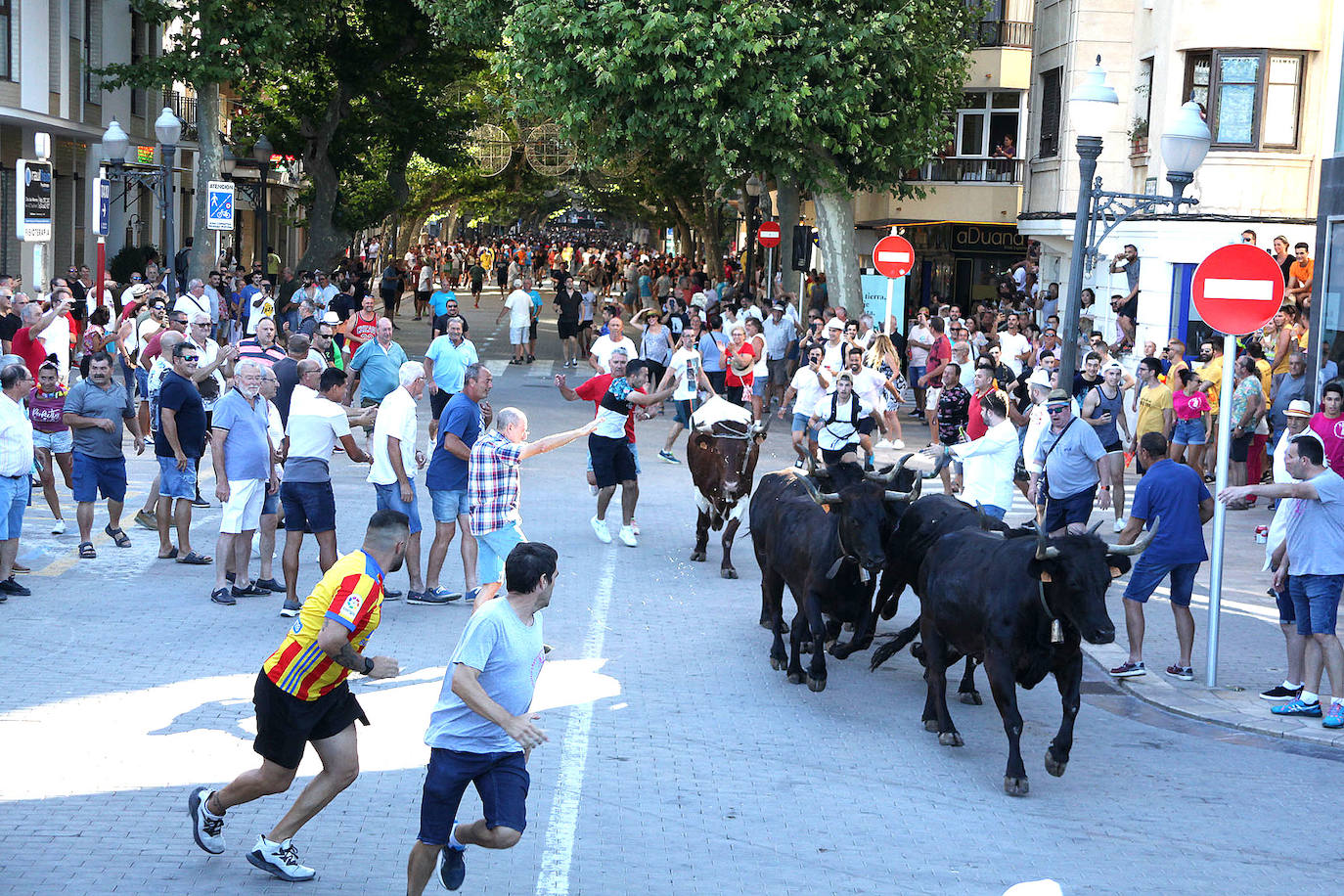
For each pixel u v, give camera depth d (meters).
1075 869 7.49
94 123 37.66
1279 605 10.63
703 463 14.45
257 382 12.48
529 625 6.58
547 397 28.38
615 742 9.28
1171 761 9.41
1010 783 8.60
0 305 21.20
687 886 7.07
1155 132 27.27
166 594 12.71
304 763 8.76
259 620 11.91
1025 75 39.84
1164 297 26.48
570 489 19.08
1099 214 15.45
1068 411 13.01
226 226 26.52
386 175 52.34
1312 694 10.30
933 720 9.82
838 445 14.47
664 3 25.88
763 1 26.00
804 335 29.50
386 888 6.89
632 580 14.12
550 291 71.19
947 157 40.91
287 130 42.12
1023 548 8.80
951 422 18.61
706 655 11.55
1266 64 25.28
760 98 25.80
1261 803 8.60
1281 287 11.05
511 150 43.38
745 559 15.41
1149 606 13.67
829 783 8.70
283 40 35.16
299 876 6.92
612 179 53.09
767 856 7.50
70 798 7.91
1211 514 11.11
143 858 7.13
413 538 12.79
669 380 16.52
